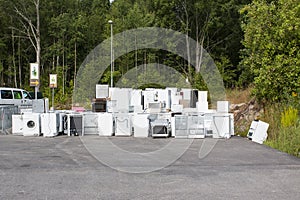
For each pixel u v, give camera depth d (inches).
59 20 1505.9
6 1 1470.2
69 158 374.3
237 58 1421.0
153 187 262.7
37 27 1473.9
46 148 443.2
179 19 1416.1
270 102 584.4
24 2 1494.8
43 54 1579.7
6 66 1596.9
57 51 1507.1
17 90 980.6
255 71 582.9
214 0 1371.8
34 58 1601.9
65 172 310.0
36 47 1531.7
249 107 621.9
